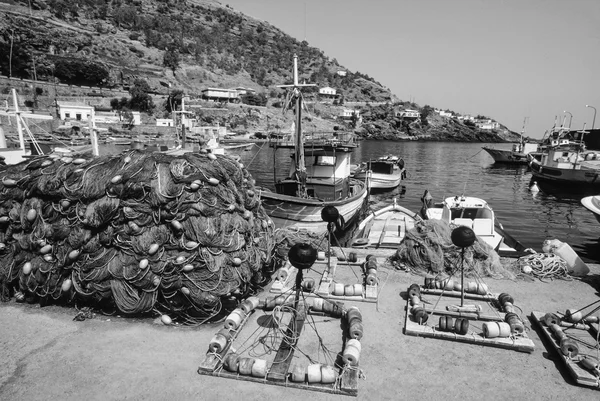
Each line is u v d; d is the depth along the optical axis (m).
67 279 5.29
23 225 5.41
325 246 8.79
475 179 44.94
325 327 5.18
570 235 21.73
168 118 84.50
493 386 4.07
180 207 5.00
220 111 103.50
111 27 135.50
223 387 4.00
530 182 42.47
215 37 174.00
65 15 123.12
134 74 105.06
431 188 38.28
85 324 5.16
